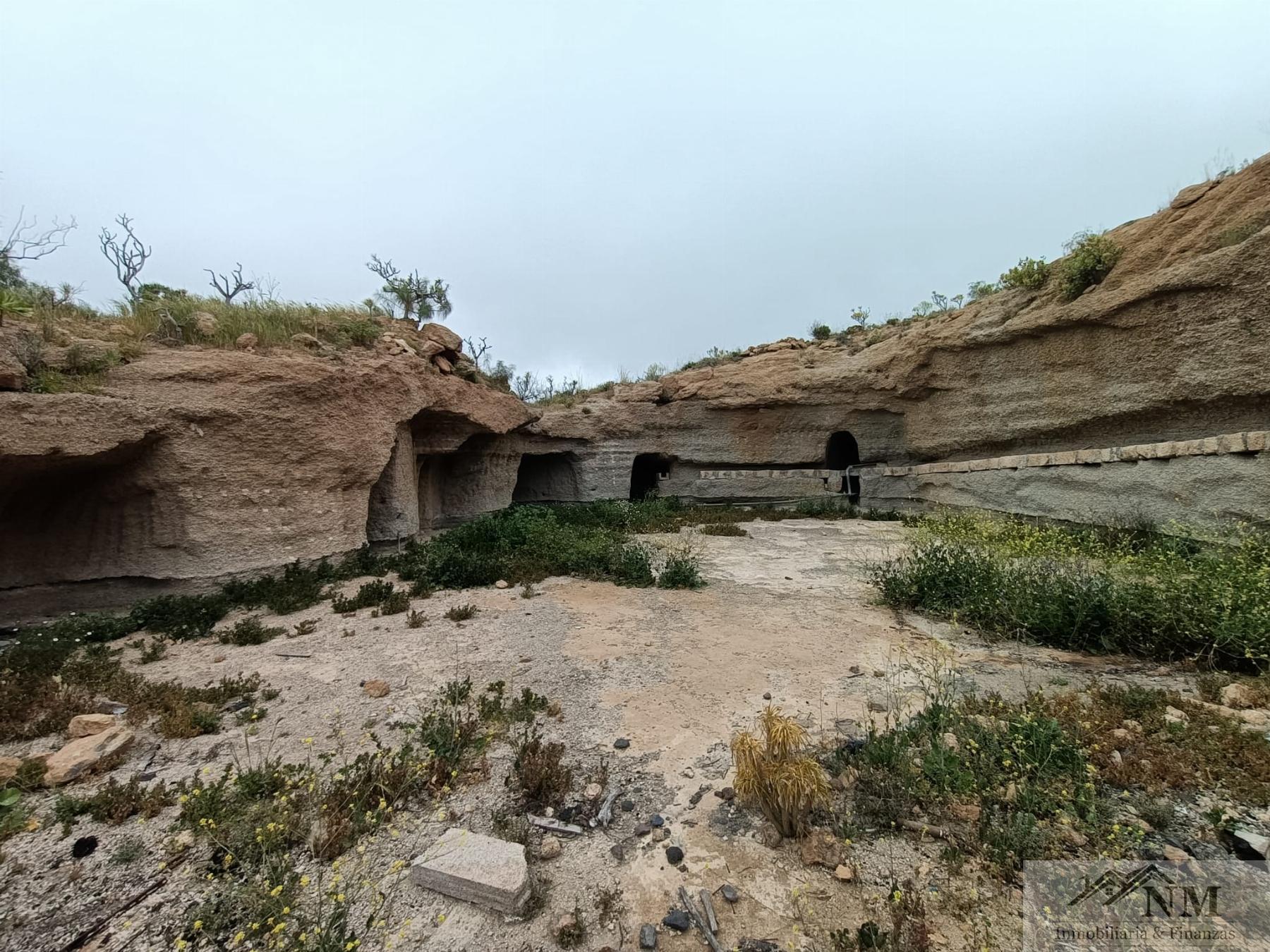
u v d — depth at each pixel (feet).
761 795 9.76
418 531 39.34
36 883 8.95
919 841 9.57
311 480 28.17
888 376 54.08
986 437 44.57
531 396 75.31
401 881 9.01
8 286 27.17
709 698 15.42
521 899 8.52
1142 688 14.30
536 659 18.49
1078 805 9.59
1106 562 24.30
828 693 15.52
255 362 26.21
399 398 32.78
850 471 60.44
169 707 14.83
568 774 11.62
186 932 7.99
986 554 25.25
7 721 14.02
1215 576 19.29
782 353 64.13
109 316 28.66
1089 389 35.40
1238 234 26.89
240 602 24.36
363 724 14.20
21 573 22.33
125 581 24.04
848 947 7.57
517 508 51.75
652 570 31.01
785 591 27.07
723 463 64.90
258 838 9.44
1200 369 28.27
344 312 37.17
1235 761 10.91
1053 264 39.01
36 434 19.36
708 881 8.99
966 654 18.21
